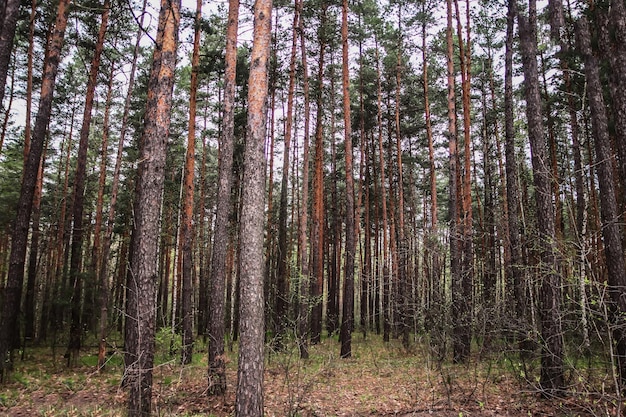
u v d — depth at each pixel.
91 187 28.12
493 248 17.97
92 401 9.19
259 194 6.89
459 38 16.84
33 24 16.20
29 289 17.62
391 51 22.52
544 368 8.36
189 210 14.45
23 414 8.40
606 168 9.05
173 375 10.99
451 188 14.98
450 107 15.52
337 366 13.39
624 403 6.39
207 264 28.66
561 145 21.36
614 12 8.01
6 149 21.12
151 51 20.19
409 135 26.89
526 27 9.96
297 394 9.76
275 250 30.38
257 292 6.68
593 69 9.55
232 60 11.77
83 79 23.12
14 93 20.81
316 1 17.25
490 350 9.70
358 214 26.12
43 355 15.09
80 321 14.62
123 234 24.00
